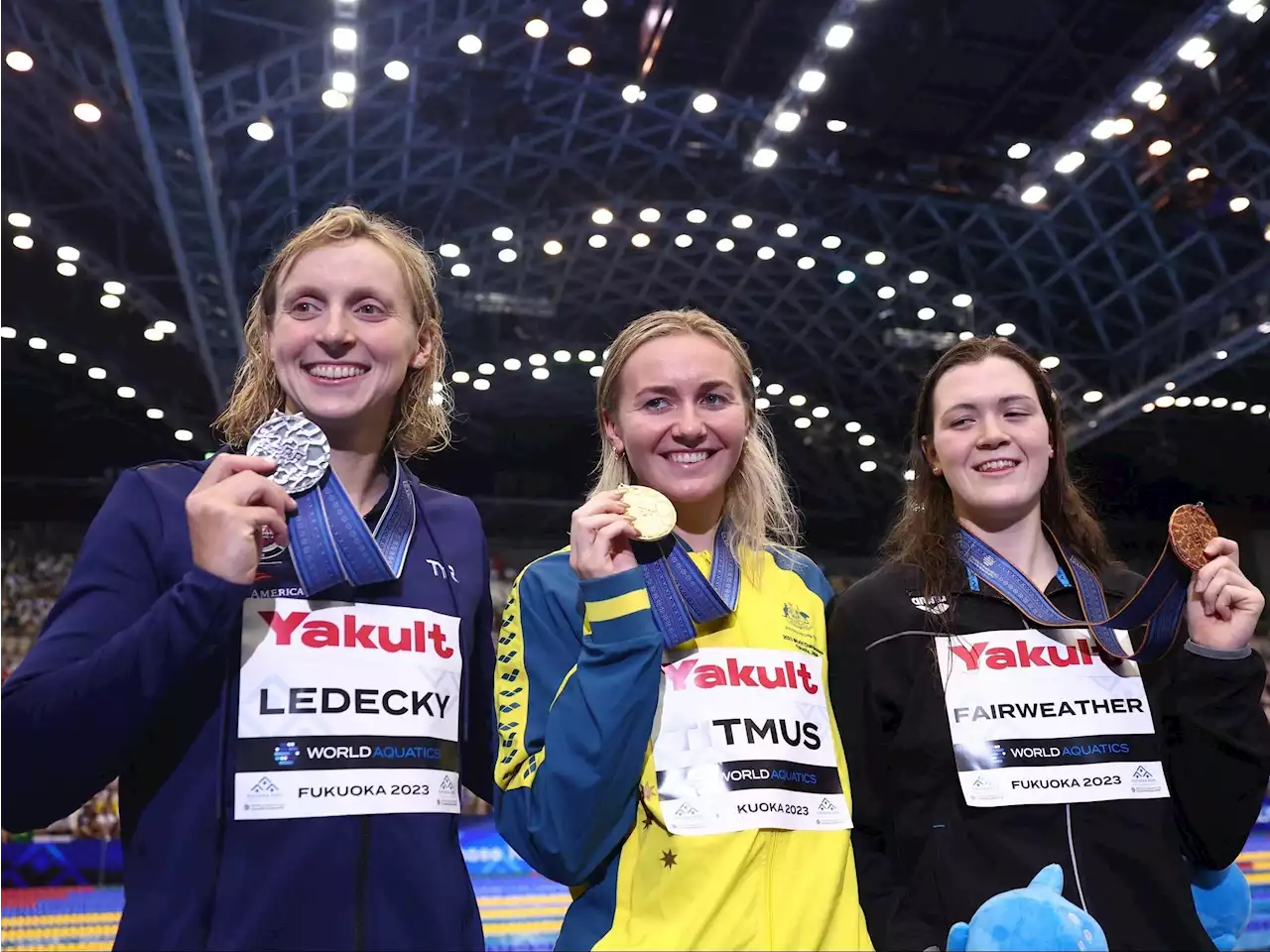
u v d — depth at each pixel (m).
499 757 1.75
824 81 7.03
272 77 6.97
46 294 9.12
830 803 1.75
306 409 1.68
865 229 9.15
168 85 6.39
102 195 7.94
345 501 1.62
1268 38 6.43
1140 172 8.05
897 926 1.78
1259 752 1.83
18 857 9.12
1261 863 7.95
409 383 1.93
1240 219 8.39
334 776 1.49
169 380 10.42
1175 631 1.92
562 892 7.68
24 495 11.60
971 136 7.96
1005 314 10.51
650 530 1.70
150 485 1.63
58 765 1.41
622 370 1.96
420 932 1.50
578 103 7.67
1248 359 9.30
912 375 11.78
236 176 7.80
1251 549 9.44
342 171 8.25
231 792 1.47
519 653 1.83
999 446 2.08
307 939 1.43
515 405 11.67
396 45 6.80
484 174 8.51
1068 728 1.87
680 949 1.54
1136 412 10.41
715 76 7.43
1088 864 1.78
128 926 1.42
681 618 1.75
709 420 1.86
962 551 2.11
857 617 2.08
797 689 1.80
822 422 12.73
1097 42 6.96
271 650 1.53
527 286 10.16
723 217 9.06
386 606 1.63
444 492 1.98
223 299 8.95
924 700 1.95
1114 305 9.91
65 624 1.49
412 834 1.52
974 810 1.84
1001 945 1.53
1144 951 1.72
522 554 12.45
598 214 8.63
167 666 1.39
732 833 1.62
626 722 1.61
